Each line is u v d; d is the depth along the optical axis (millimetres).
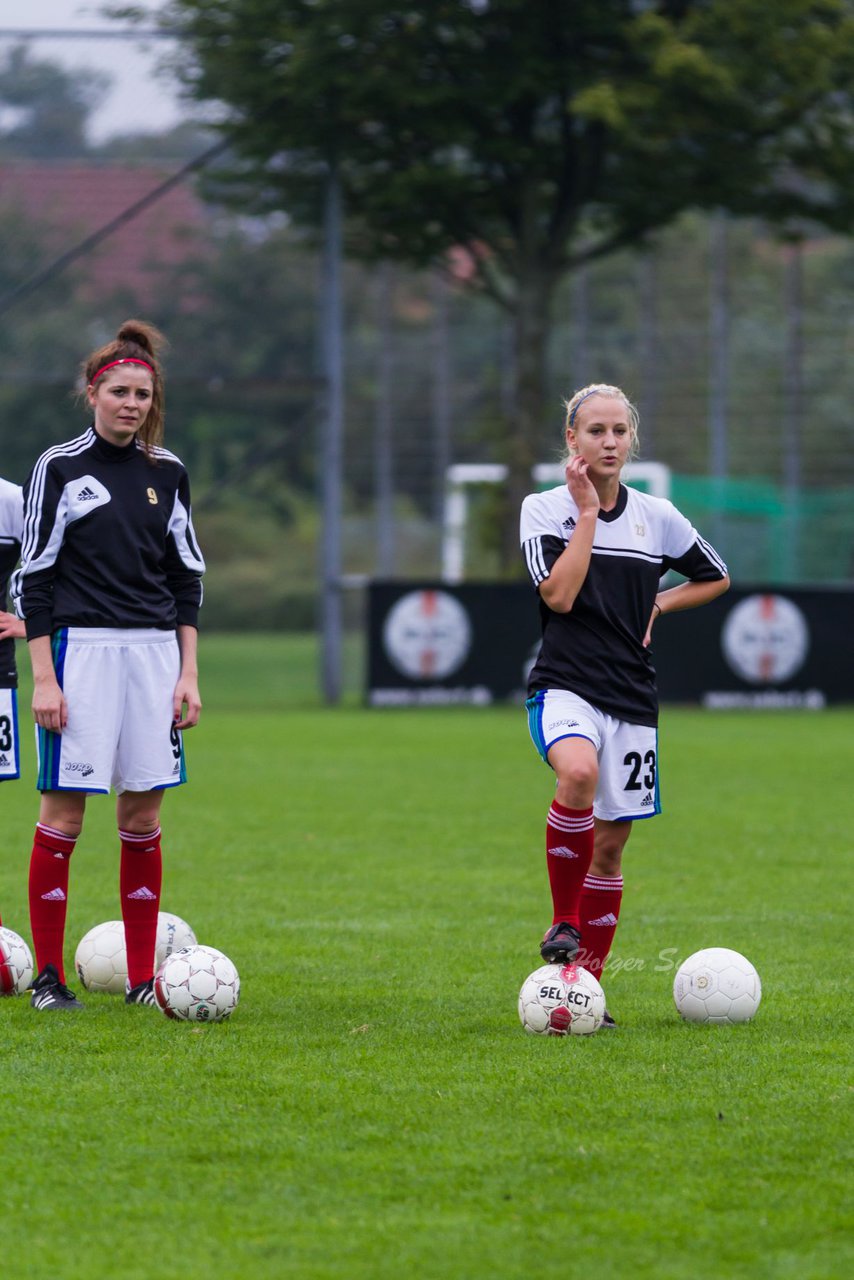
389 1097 16500
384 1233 12930
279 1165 14445
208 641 132500
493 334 144125
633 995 22016
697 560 20688
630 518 20141
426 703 77875
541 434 90625
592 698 19828
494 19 81625
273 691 94250
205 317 85500
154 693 20859
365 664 78188
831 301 144375
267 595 141125
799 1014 20672
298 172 84562
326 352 82812
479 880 31719
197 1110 16016
